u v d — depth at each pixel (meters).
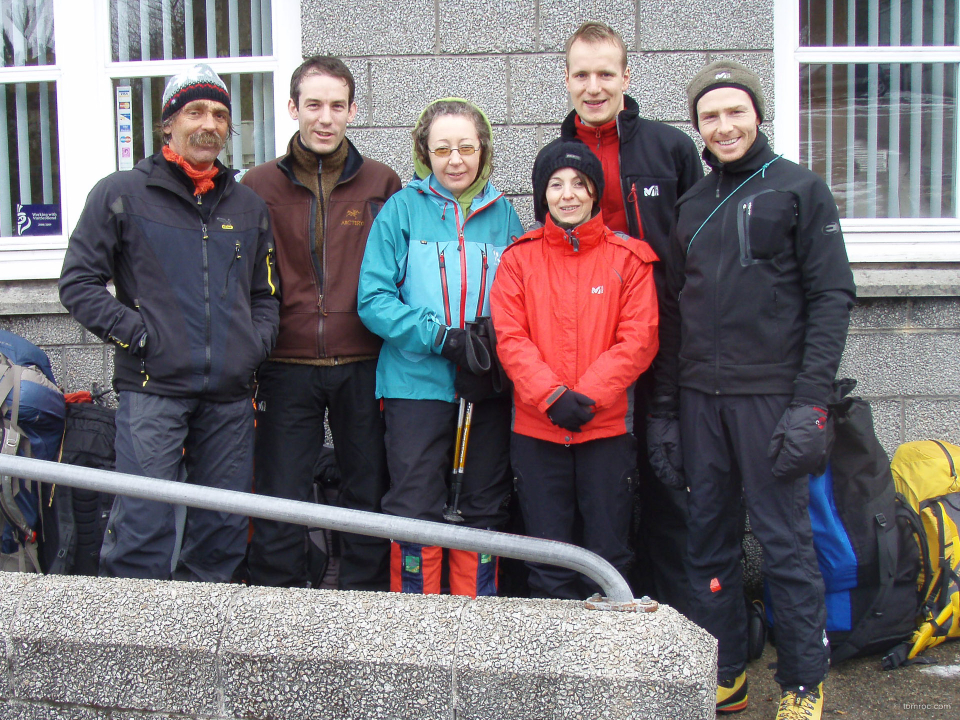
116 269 2.52
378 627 1.82
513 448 2.66
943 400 3.38
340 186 2.84
